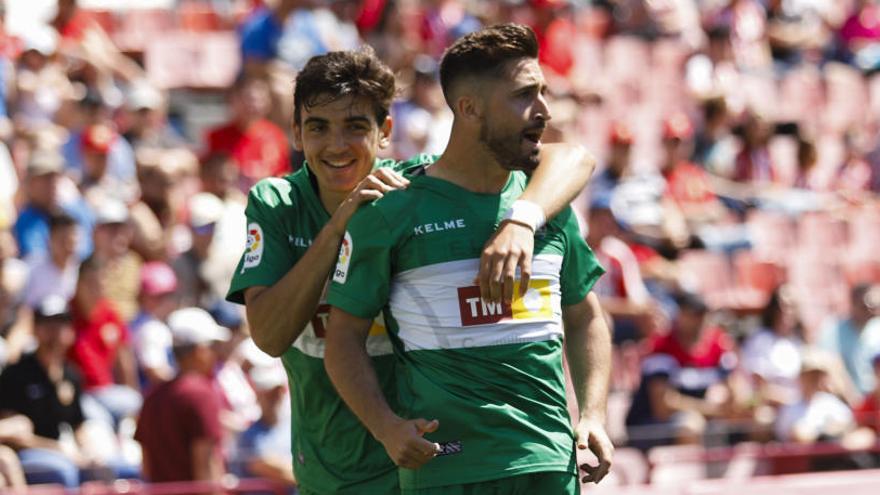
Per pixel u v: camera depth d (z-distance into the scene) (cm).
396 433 1155
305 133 1328
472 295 1178
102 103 3259
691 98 4388
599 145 4066
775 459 2425
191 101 3991
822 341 3181
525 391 1183
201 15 4219
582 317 1284
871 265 3831
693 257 3575
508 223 1173
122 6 4359
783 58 4881
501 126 1170
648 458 2406
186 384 2153
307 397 1388
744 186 4000
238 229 2795
